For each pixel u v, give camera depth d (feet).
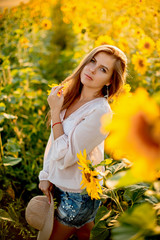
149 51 10.03
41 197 5.74
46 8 16.39
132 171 2.25
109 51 5.26
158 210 3.74
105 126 2.40
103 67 5.32
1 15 14.94
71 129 5.21
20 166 9.34
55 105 5.45
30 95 11.18
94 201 5.57
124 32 12.10
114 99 5.71
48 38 19.85
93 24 14.33
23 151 9.12
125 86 6.29
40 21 15.87
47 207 5.61
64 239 5.76
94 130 5.03
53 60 17.13
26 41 13.44
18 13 15.60
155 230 2.89
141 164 2.20
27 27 14.53
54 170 5.57
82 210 5.42
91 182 4.66
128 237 2.88
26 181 8.77
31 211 5.61
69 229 5.65
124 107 2.31
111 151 6.20
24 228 7.16
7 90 10.37
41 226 5.57
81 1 14.57
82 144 5.09
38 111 10.23
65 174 5.40
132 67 10.12
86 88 5.57
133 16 12.03
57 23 19.51
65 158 5.19
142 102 2.25
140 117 2.21
